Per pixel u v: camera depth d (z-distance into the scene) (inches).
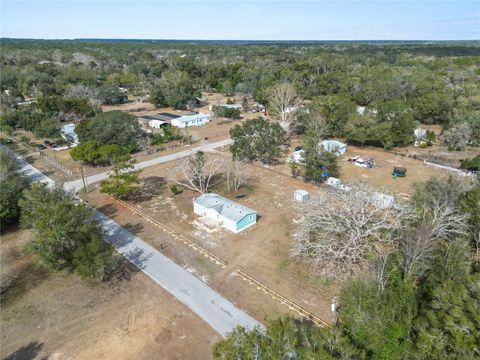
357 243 1031.0
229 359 580.7
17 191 1350.9
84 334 831.1
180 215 1413.6
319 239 1065.5
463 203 1070.4
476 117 2255.2
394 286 789.9
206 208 1390.3
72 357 770.2
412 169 1899.6
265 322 861.8
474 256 1000.2
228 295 962.7
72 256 1027.3
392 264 860.6
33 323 866.1
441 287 702.5
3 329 847.1
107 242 1209.4
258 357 569.6
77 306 920.9
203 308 912.3
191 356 770.8
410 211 1044.5
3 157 1509.6
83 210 1062.4
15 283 1015.0
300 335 792.9
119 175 1520.7
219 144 2407.7
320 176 1685.5
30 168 1936.5
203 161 1636.3
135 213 1433.3
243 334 622.2
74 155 1905.8
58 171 1897.1
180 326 852.6
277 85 2965.1
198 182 1715.1
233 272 1061.1
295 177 1812.3
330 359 581.9
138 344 802.8
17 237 1264.8
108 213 1432.1
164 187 1691.7
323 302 932.0
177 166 1827.0
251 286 999.6
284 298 945.5
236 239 1242.6
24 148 2290.8
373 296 767.7
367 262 994.7
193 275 1045.8
